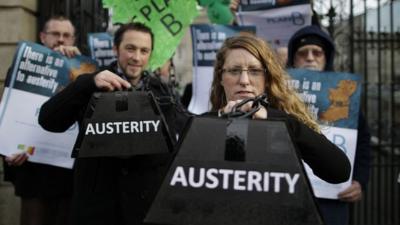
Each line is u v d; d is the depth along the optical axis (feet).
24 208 11.73
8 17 14.49
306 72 10.34
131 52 8.80
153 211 4.42
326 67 11.70
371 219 19.83
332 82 10.25
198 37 12.90
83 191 7.79
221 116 4.93
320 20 18.25
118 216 7.75
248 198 4.42
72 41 12.16
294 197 4.40
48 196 10.94
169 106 8.27
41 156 10.52
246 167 4.50
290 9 14.39
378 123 18.88
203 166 4.52
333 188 9.74
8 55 14.39
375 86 20.29
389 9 19.51
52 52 10.67
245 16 14.61
